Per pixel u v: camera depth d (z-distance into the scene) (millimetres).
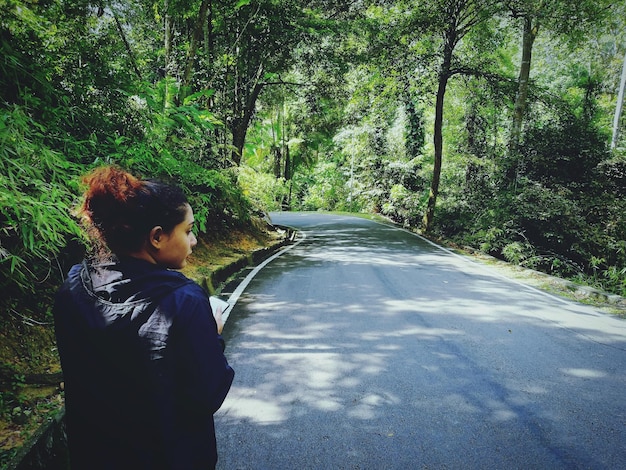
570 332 5293
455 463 2719
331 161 40562
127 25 9656
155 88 8336
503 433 3064
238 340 4875
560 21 14242
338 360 4336
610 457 2805
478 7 14961
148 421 1015
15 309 3695
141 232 1067
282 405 3424
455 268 9797
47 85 4586
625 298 6902
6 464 2174
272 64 16594
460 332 5234
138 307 1011
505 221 13953
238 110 15789
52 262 4258
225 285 7703
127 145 5973
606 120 24250
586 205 13711
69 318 1045
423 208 25281
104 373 1013
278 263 10180
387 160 29500
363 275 8766
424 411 3357
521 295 7246
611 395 3656
